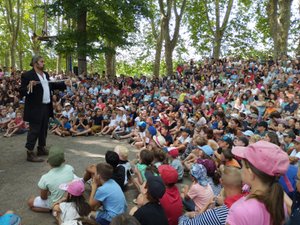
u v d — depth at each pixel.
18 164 5.95
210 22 27.53
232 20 27.48
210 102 12.01
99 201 3.50
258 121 8.82
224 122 8.58
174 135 8.84
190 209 4.25
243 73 16.30
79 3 16.69
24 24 34.59
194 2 26.39
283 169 1.58
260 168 1.59
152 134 7.70
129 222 1.81
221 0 26.64
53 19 32.88
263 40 28.34
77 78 17.25
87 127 10.13
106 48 18.48
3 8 30.33
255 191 1.62
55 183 3.93
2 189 4.76
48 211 4.10
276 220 1.54
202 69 19.44
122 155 5.08
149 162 4.92
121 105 12.06
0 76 17.94
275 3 18.56
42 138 6.40
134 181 4.95
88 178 4.68
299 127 7.43
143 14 18.66
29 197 4.50
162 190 2.78
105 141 9.20
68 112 11.44
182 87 15.27
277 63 16.34
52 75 19.36
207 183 4.01
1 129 10.45
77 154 7.17
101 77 19.98
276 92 11.59
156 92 14.63
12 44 28.33
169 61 21.09
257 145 1.67
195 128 8.23
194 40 28.41
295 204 2.01
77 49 17.66
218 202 3.62
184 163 6.20
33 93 5.91
